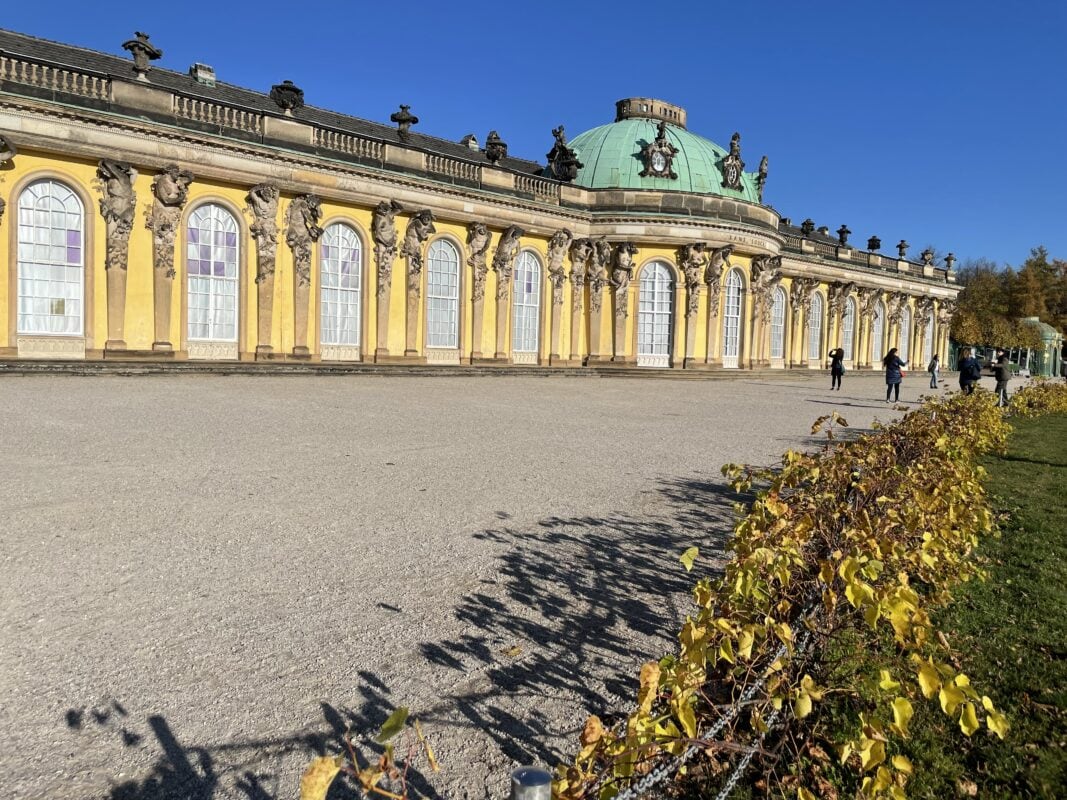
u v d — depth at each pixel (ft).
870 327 240.73
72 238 101.19
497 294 150.10
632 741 10.64
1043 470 50.11
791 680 14.85
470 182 144.05
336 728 15.90
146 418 58.13
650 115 192.65
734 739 14.20
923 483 26.11
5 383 80.59
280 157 117.80
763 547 15.93
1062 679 18.51
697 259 165.27
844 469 22.94
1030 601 23.94
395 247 133.80
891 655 18.84
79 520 29.86
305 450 47.37
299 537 28.81
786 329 207.92
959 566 23.76
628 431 64.59
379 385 103.71
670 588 25.25
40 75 96.37
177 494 34.53
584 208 163.32
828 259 222.07
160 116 105.60
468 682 18.19
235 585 23.67
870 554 18.08
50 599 22.09
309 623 21.06
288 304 122.11
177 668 18.22
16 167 96.12
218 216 114.62
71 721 15.84
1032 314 367.45
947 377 255.29
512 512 34.06
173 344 110.11
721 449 55.93
